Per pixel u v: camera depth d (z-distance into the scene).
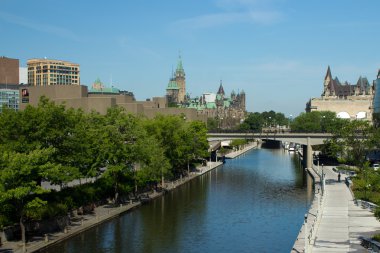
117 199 91.81
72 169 70.88
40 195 69.62
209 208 95.69
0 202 55.78
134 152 91.06
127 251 65.19
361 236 62.62
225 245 69.44
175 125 131.75
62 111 74.25
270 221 85.06
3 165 57.41
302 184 131.38
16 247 60.44
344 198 93.69
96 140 85.19
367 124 119.44
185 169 157.38
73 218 79.00
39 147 66.00
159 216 87.12
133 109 173.38
